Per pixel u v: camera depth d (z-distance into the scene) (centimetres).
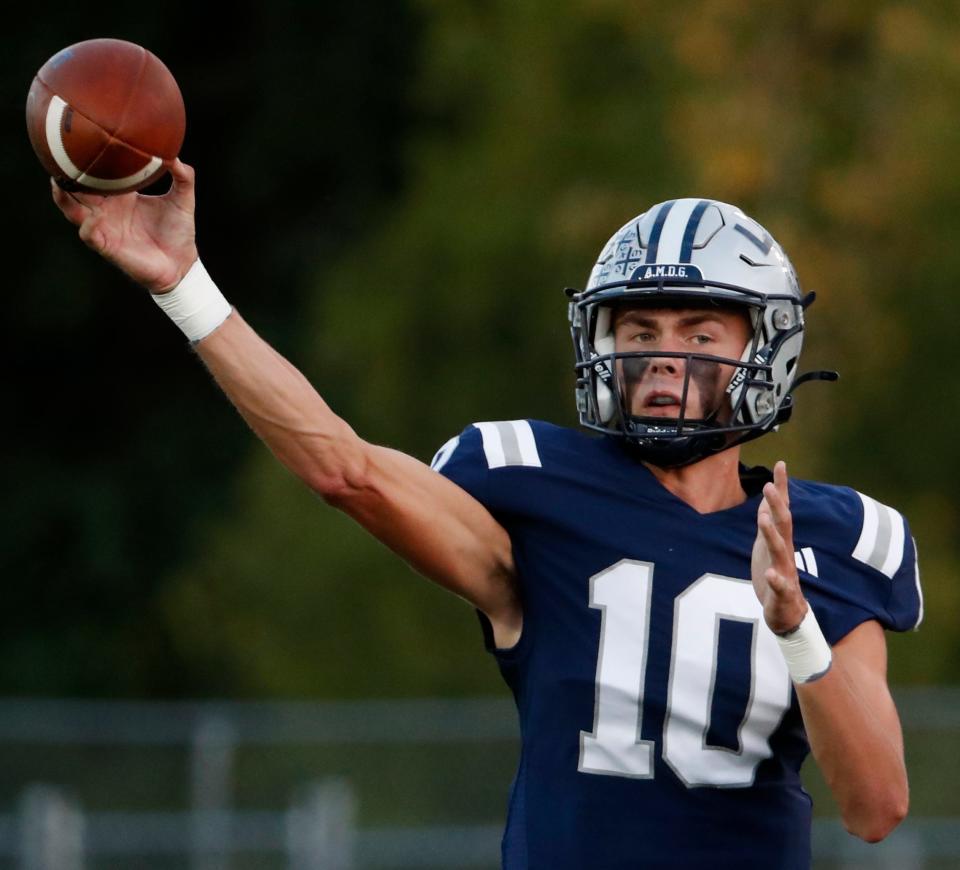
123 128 1130
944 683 4309
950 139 4556
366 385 4744
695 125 4525
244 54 6322
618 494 1259
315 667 4522
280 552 4600
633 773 1211
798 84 4647
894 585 1273
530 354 4688
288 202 6384
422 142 5100
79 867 3403
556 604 1246
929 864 3319
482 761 3456
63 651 5884
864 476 4675
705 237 1270
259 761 3453
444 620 4538
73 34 6266
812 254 4516
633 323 1276
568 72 4678
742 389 1266
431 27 4959
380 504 1202
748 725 1223
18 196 6188
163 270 1145
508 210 4625
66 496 6125
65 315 6219
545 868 1218
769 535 1117
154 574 6088
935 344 4662
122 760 3447
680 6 4594
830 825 3353
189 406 6334
